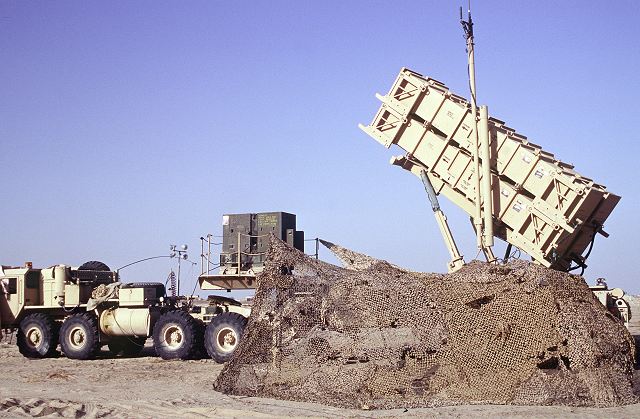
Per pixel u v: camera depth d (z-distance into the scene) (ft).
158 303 74.13
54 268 77.71
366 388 43.14
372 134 63.72
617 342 43.91
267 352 47.88
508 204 58.59
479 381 42.37
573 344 42.32
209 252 69.77
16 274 77.97
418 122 62.28
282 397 44.86
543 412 38.42
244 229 69.72
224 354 63.16
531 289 43.60
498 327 43.06
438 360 43.65
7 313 78.38
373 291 46.57
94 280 79.10
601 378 41.39
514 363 42.50
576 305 44.09
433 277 47.26
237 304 70.28
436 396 42.16
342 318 47.06
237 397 45.62
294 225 71.36
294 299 48.55
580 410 38.99
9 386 53.42
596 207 56.18
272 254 49.78
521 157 57.93
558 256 57.47
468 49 59.72
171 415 40.27
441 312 44.60
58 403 43.78
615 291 58.54
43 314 76.38
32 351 75.00
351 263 55.62
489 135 59.16
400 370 43.86
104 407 42.83
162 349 67.82
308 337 47.37
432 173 62.28
